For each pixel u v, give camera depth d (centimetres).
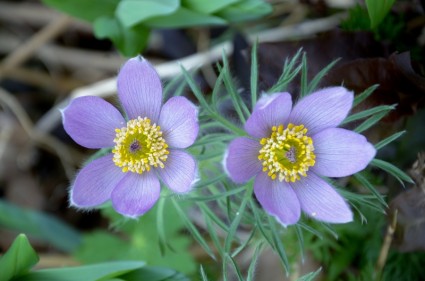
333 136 44
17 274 47
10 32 65
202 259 57
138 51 56
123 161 45
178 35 62
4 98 62
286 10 61
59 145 62
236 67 54
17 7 65
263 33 60
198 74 59
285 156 44
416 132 51
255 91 44
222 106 51
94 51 65
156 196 44
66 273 48
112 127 45
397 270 51
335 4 58
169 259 54
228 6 53
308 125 44
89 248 55
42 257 58
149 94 45
